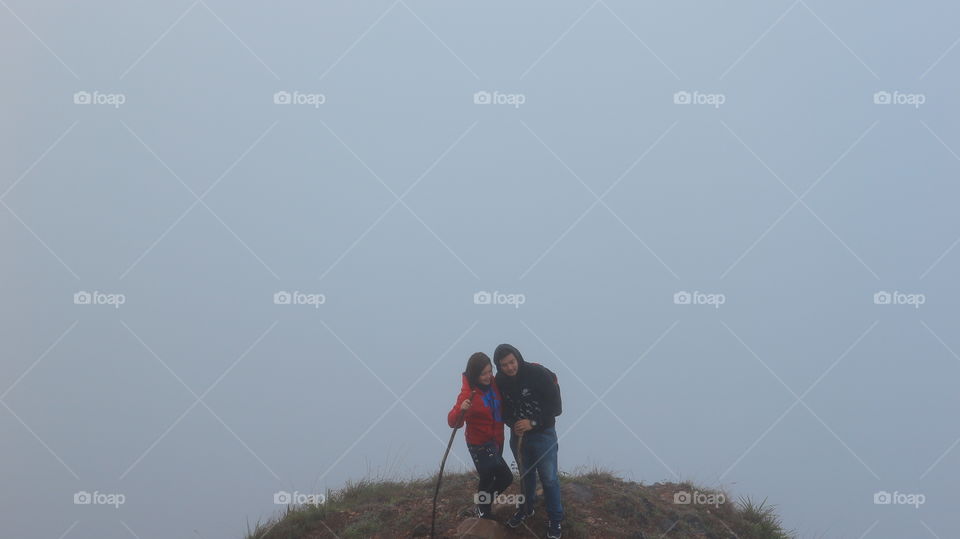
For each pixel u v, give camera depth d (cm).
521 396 688
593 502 809
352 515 839
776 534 822
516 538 722
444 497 845
